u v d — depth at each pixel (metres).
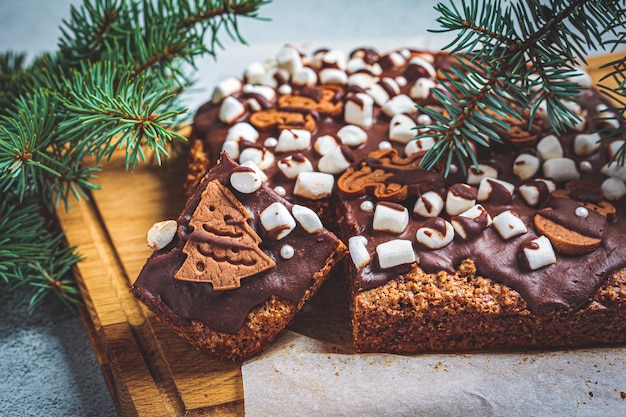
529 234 0.38
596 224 0.38
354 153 0.43
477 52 0.38
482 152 0.42
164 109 0.45
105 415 0.40
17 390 0.41
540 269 0.37
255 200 0.37
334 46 0.65
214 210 0.37
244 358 0.38
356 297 0.37
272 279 0.37
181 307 0.37
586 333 0.38
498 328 0.37
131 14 0.50
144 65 0.45
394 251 0.37
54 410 0.40
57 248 0.46
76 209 0.48
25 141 0.39
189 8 0.45
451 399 0.35
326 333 0.40
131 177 0.50
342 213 0.40
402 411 0.35
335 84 0.48
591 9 0.36
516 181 0.41
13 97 0.45
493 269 0.37
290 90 0.48
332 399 0.35
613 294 0.37
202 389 0.37
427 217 0.39
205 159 0.45
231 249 0.36
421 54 0.52
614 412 0.35
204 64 0.65
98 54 0.46
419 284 0.37
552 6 0.36
